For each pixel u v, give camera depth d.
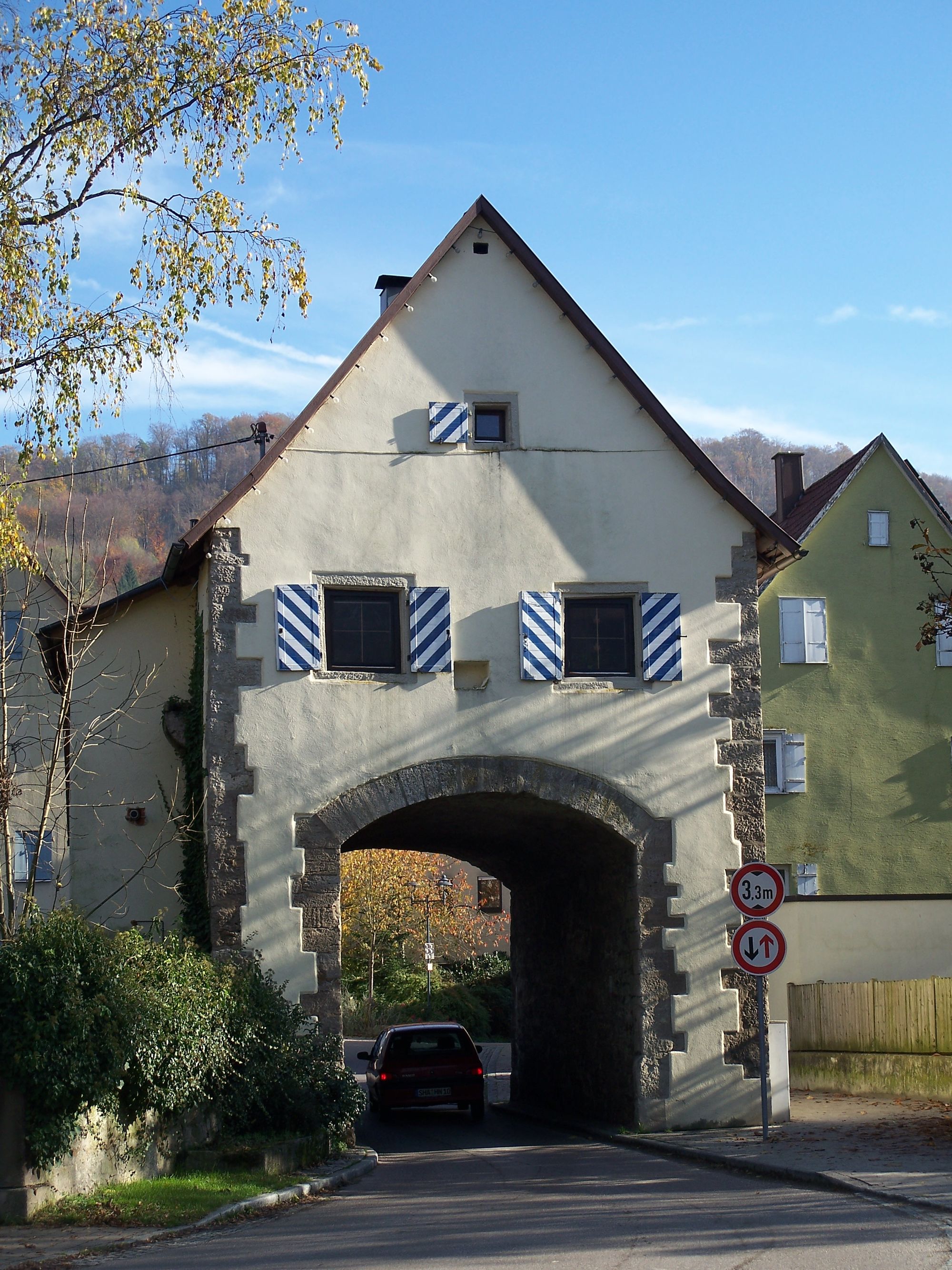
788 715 30.44
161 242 14.97
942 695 31.09
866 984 21.52
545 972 22.34
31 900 14.57
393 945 46.53
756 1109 17.05
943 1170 12.22
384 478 17.34
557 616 17.42
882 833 30.28
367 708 16.83
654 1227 10.13
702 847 17.48
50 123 14.46
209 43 14.67
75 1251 9.59
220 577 16.72
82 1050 11.03
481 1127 21.12
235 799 16.38
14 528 14.59
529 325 18.05
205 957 14.63
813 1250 8.88
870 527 31.52
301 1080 14.97
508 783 17.05
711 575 17.98
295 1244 9.85
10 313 14.39
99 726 17.27
